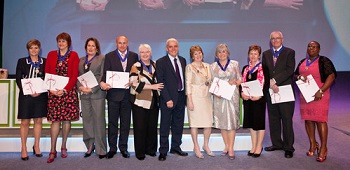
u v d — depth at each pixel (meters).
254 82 3.51
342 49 6.68
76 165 3.39
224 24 6.56
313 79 3.59
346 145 4.28
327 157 3.73
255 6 6.57
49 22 6.54
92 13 6.54
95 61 3.57
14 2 6.55
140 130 3.58
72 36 6.54
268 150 3.98
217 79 3.55
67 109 3.47
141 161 3.54
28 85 3.41
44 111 3.57
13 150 3.92
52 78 3.40
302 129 5.23
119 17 6.55
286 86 3.68
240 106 4.13
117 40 3.56
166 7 6.55
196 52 3.61
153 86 3.45
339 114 6.23
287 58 3.74
